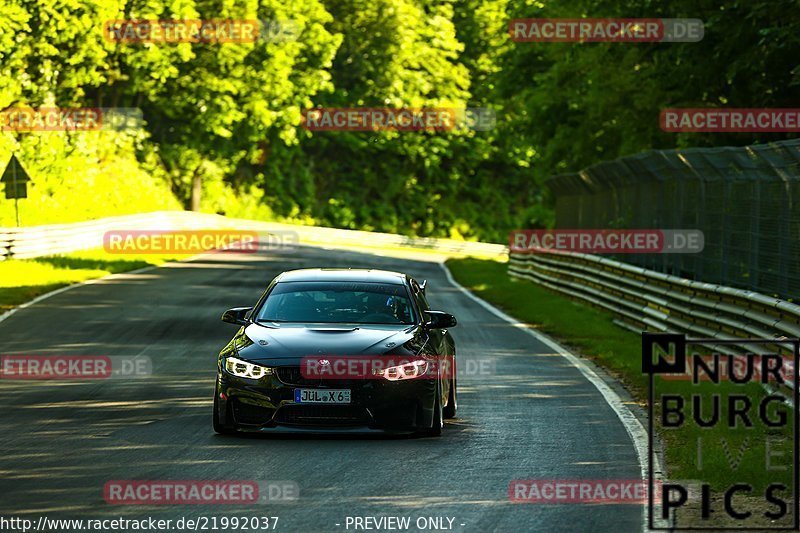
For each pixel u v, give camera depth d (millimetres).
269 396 40375
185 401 49000
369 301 45500
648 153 86125
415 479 34281
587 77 153375
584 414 47375
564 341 77438
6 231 127562
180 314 86500
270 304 45469
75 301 94625
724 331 66000
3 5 190125
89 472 34531
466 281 147750
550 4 161875
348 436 41562
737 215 69750
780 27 94875
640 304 86688
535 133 173875
